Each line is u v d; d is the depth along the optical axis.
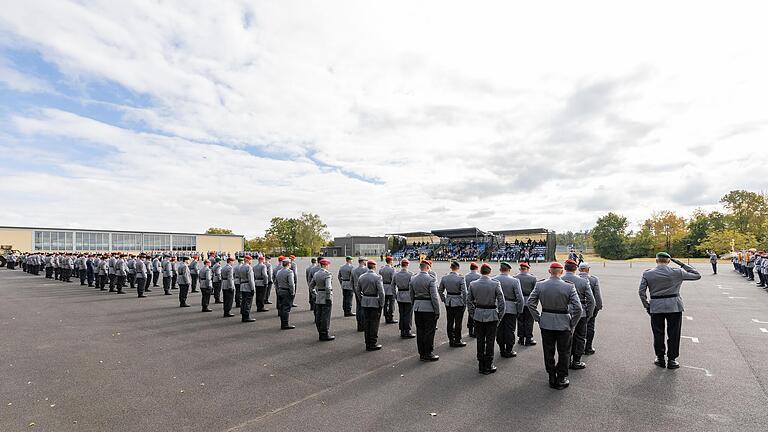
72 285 26.03
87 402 5.97
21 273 39.97
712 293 18.89
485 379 6.88
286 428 5.03
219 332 10.97
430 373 7.23
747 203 76.06
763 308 14.29
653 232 80.12
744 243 63.06
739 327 10.95
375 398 6.02
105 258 23.64
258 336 10.45
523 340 9.41
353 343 9.62
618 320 12.12
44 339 10.20
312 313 14.04
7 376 7.23
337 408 5.65
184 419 5.35
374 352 8.77
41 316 13.80
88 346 9.44
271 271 15.55
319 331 9.97
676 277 7.34
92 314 14.14
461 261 55.62
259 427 5.07
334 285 24.53
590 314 7.32
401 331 10.31
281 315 11.43
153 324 12.18
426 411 5.52
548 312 6.51
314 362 8.00
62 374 7.32
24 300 18.17
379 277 8.97
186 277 16.12
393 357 8.36
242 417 5.39
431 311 8.00
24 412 5.62
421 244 66.69
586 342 8.41
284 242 103.00
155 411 5.62
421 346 8.09
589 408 5.58
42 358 8.42
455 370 7.41
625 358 8.04
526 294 9.31
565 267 7.75
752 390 6.23
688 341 9.38
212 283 16.00
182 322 12.52
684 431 4.87
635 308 14.46
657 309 7.41
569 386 6.46
